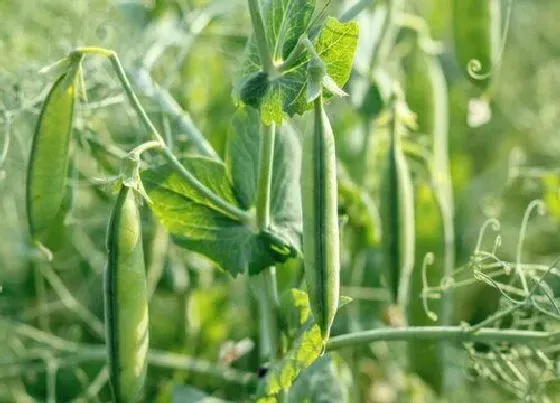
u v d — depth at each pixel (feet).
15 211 2.41
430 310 2.06
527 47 3.35
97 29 2.26
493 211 2.50
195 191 1.65
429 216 2.06
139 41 2.30
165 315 2.45
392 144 1.85
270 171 1.63
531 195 2.76
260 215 1.64
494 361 1.82
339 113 2.27
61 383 2.44
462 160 2.62
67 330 2.55
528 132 3.11
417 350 2.09
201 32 2.44
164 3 2.41
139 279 1.47
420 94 2.17
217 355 2.37
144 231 2.22
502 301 1.80
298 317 1.65
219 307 2.39
